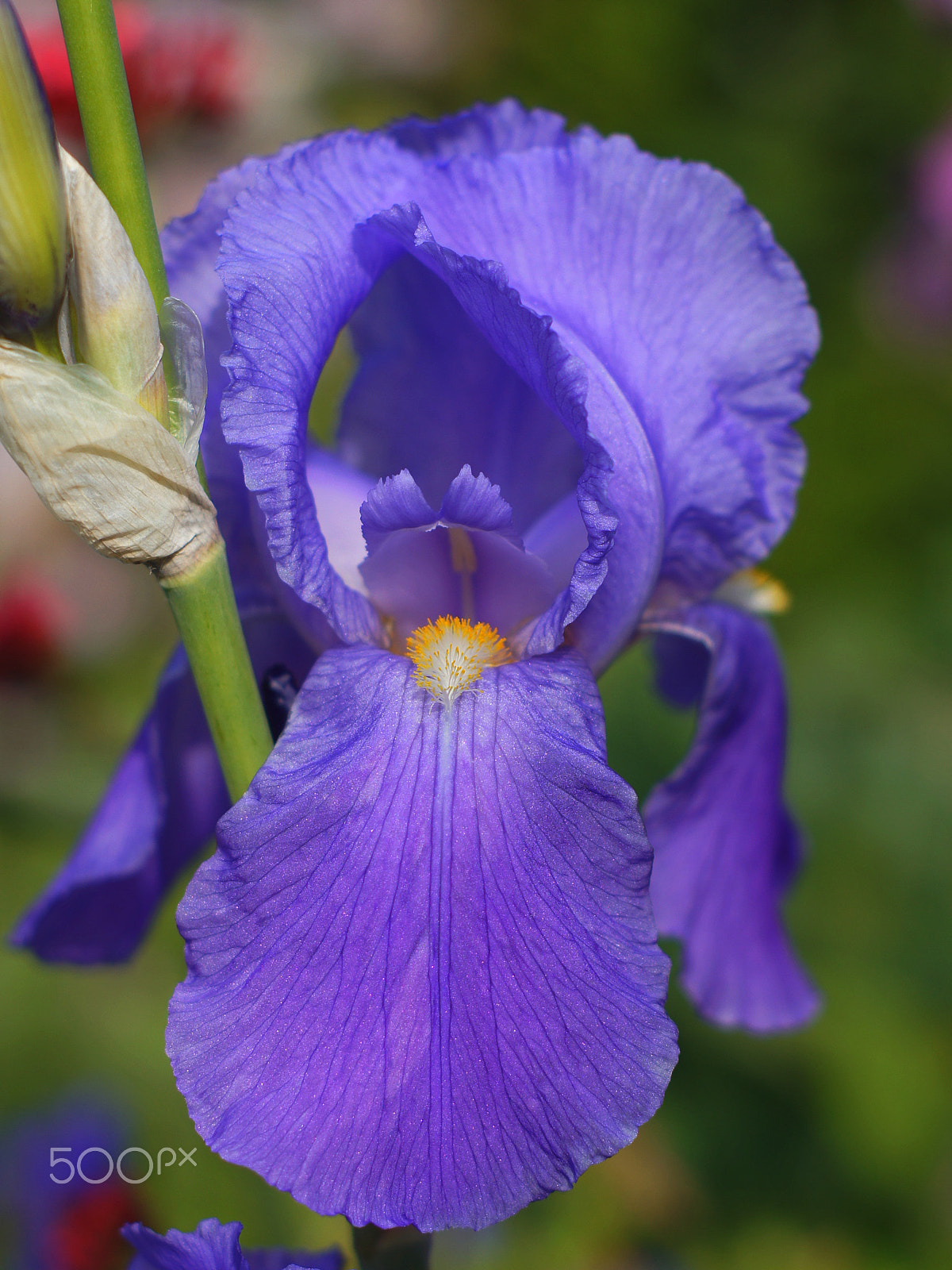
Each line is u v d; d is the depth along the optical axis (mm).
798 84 999
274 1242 484
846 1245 598
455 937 241
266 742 256
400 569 268
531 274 273
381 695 255
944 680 748
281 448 251
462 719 253
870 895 656
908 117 980
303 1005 239
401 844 245
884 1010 631
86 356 242
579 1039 238
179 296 285
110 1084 570
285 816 244
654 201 279
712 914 311
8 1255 461
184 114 543
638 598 274
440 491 289
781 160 975
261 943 240
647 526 271
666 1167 594
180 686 305
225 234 260
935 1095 615
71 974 609
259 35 646
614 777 245
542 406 281
